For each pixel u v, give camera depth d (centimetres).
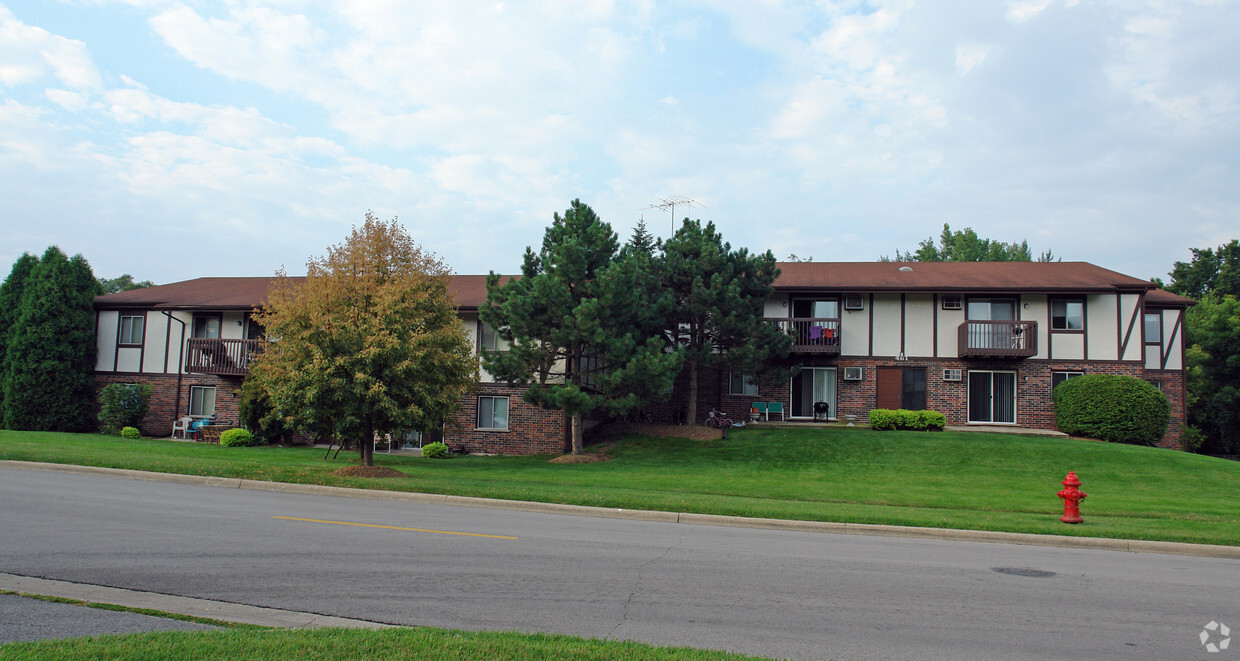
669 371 2175
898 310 2788
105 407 2834
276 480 1473
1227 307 3959
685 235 2608
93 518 1017
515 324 2169
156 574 739
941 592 770
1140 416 2369
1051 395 2683
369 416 1719
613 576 792
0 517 1002
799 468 2012
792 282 2864
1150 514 1373
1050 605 731
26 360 2883
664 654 520
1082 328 2698
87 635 545
